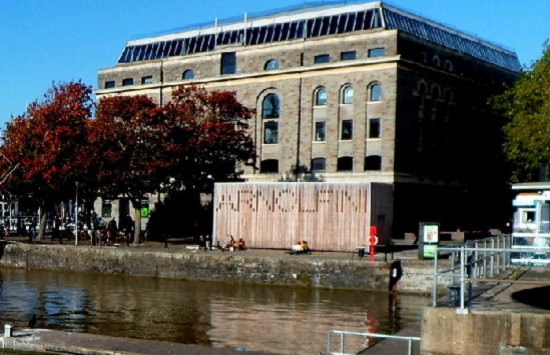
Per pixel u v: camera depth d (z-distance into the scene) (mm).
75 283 38594
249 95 61344
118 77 69688
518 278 19844
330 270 35844
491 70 66125
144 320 27453
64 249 44438
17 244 46594
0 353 17766
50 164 49812
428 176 57188
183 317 28031
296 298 32938
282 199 43031
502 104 53500
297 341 23391
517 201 29797
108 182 48875
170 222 63156
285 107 59562
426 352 14219
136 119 48281
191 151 49156
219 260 38750
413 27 61156
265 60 61094
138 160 48406
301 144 58750
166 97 66000
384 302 31609
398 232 53875
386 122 54469
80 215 70125
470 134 62406
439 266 33812
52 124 52375
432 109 58062
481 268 21672
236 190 44625
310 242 41938
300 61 59250
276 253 41125
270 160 60438
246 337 24141
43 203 54406
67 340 17656
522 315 13547
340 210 41250
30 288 36531
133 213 66375
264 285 37312
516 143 47688
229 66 63500
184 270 39844
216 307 30469
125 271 41875
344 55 57281
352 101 56438
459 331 13961
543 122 43875
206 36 67125
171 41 69500
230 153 51938
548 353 13375
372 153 55219
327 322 26750
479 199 63906
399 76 54438
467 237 49625
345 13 59531
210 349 16766
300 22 61656
